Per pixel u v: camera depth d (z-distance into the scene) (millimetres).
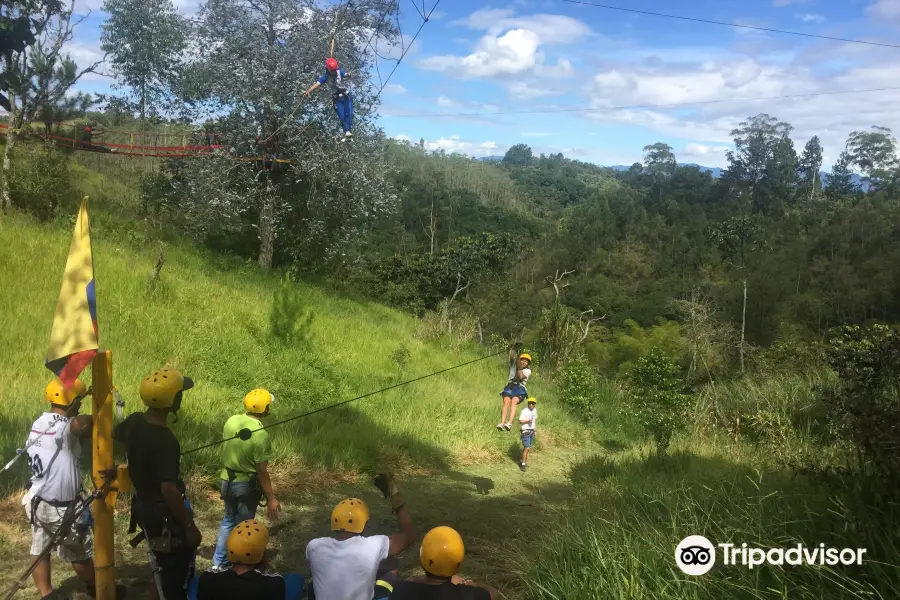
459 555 3180
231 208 22109
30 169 18734
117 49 26266
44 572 4164
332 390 12031
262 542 3404
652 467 8938
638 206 135000
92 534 4508
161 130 27578
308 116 22094
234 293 17062
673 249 105188
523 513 7805
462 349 20781
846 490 4645
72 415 4309
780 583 3959
